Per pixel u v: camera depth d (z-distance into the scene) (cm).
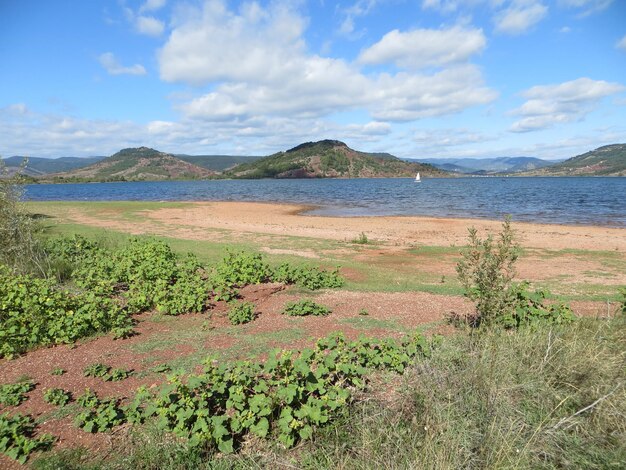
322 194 6544
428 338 629
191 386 404
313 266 1256
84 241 1390
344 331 689
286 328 707
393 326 715
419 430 385
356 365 512
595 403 399
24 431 403
